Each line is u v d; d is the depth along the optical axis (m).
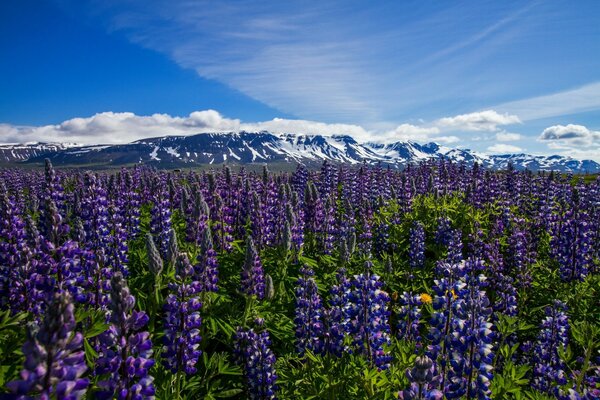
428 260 17.69
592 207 19.19
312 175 31.19
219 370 8.06
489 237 17.84
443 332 7.02
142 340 4.78
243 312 10.41
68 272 7.15
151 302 9.14
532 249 16.91
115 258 10.80
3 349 5.75
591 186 25.31
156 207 14.12
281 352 9.84
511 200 24.72
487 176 22.92
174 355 6.63
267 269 13.46
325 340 7.80
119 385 4.62
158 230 14.06
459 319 6.86
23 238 8.70
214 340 9.81
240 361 8.50
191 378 7.71
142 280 10.65
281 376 8.61
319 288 12.63
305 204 17.89
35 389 3.44
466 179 29.28
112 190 15.84
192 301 6.73
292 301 11.85
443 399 6.50
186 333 6.69
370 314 8.18
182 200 17.44
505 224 19.62
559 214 18.66
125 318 4.71
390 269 14.62
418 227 16.84
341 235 17.47
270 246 15.38
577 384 8.30
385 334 8.54
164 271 11.00
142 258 12.66
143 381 4.67
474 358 6.48
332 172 27.45
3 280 7.45
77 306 7.81
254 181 20.78
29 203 20.58
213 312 9.80
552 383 9.09
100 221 10.95
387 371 7.54
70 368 3.63
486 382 6.37
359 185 26.22
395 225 20.06
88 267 8.02
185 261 7.18
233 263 13.46
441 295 7.17
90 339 6.50
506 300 12.47
